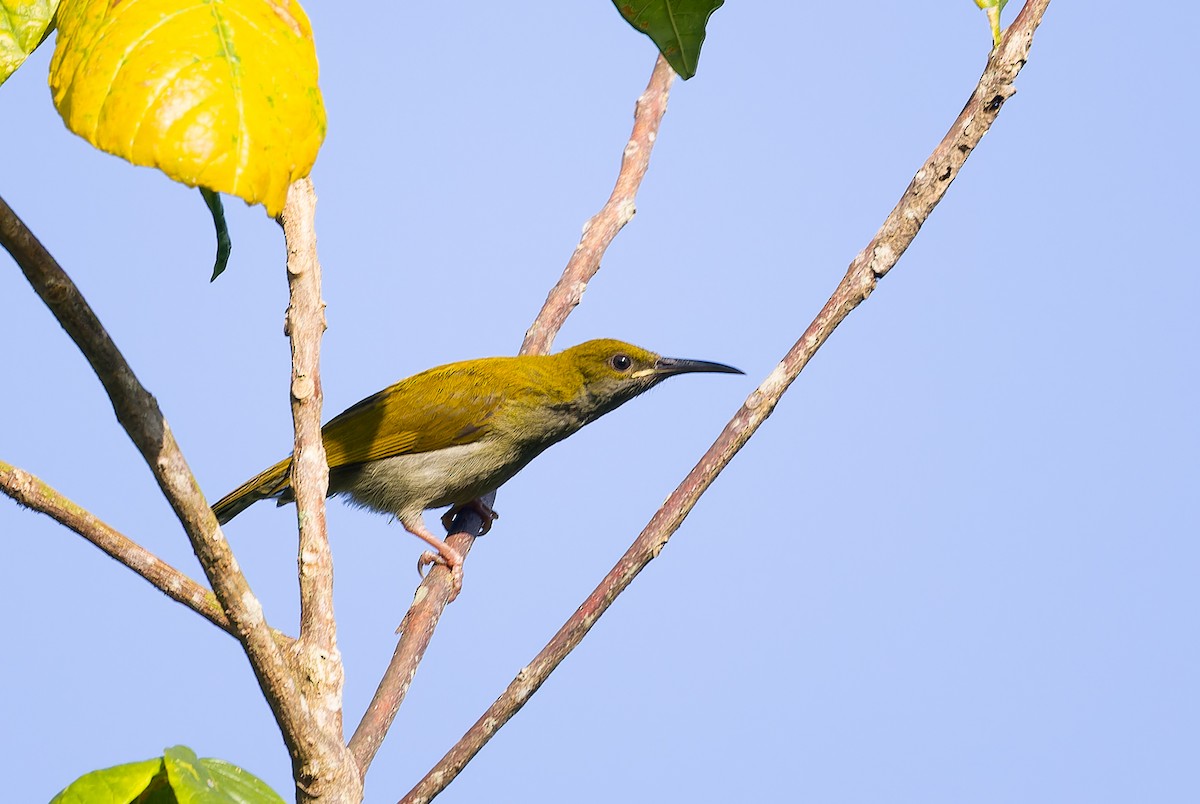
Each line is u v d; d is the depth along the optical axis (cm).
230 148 341
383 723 766
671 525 662
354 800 544
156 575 532
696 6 523
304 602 575
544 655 654
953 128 654
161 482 468
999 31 631
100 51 351
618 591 663
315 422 611
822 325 672
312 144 361
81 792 448
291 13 373
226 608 495
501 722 642
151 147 336
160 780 477
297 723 521
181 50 348
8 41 452
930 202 662
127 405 447
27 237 400
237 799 456
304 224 624
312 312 620
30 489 517
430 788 636
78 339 427
